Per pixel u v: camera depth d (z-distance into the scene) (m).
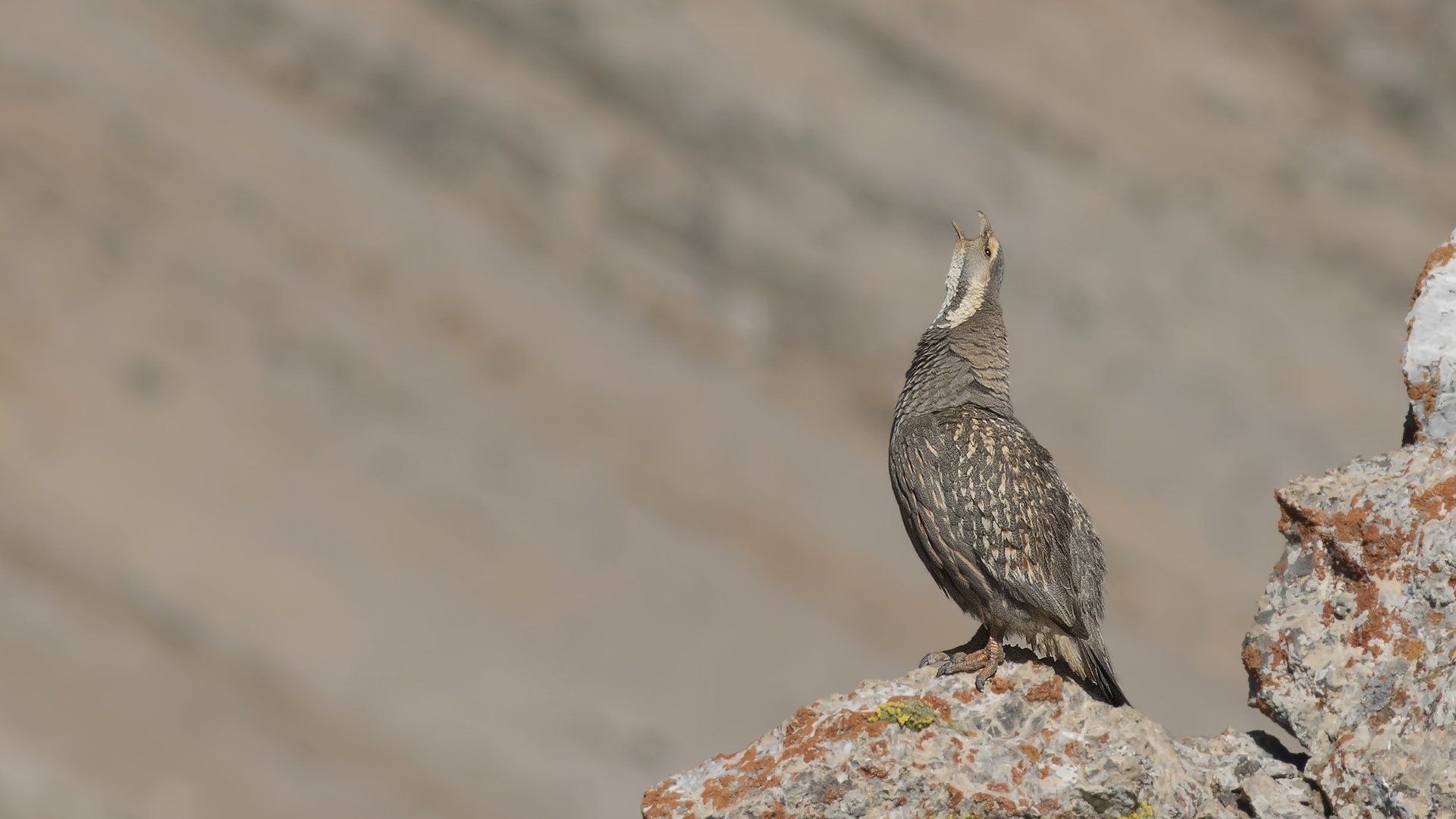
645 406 40.41
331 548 32.09
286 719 27.50
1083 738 5.68
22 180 38.28
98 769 24.00
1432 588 5.30
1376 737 5.25
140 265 37.69
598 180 47.44
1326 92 56.25
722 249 47.16
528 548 34.34
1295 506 5.71
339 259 40.66
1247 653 5.65
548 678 31.02
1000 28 55.25
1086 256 48.22
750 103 50.72
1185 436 43.94
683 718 30.98
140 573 29.88
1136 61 55.47
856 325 46.56
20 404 32.75
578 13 51.50
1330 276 50.91
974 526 7.10
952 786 5.47
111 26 44.06
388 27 48.38
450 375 38.66
